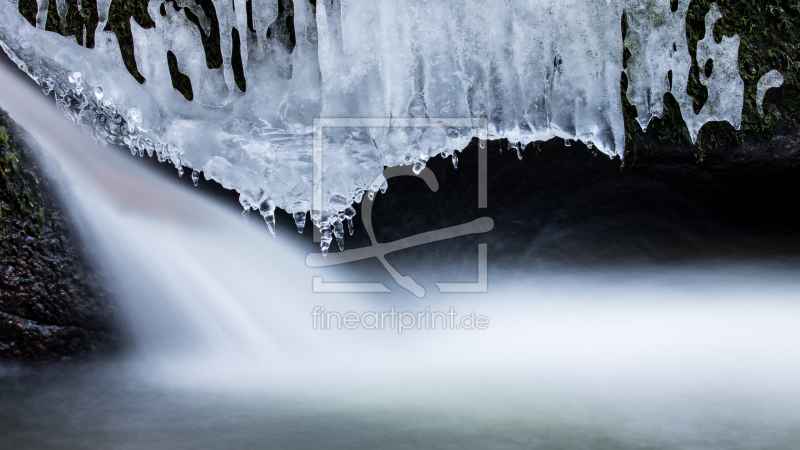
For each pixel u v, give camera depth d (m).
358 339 3.07
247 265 3.16
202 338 3.01
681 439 2.05
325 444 2.02
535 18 2.92
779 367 2.63
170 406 2.37
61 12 2.73
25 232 2.64
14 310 2.65
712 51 3.12
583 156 3.15
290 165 2.89
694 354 2.76
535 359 2.81
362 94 2.90
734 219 3.48
